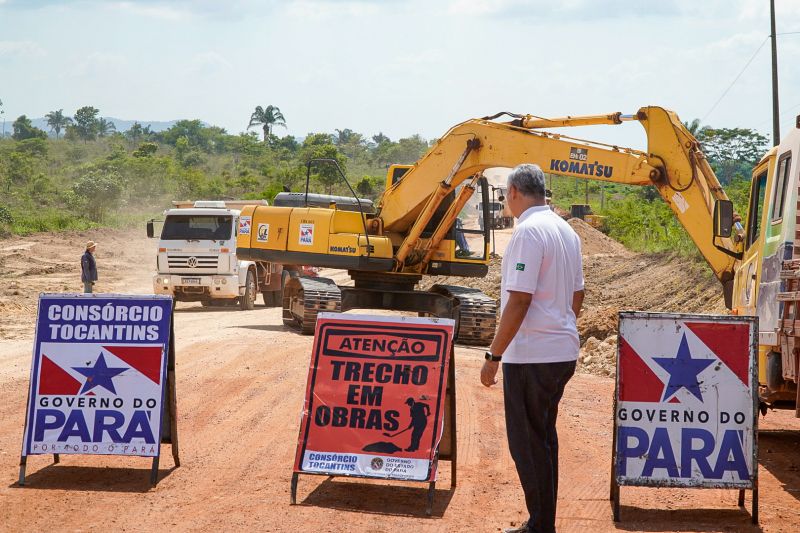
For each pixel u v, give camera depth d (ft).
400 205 59.36
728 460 19.72
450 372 21.71
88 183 202.80
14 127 599.57
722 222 31.30
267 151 558.97
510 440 17.31
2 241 143.33
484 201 60.85
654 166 45.70
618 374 19.89
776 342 24.94
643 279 86.99
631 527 19.26
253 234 60.85
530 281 16.57
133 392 22.00
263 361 42.96
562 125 50.78
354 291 60.80
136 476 22.67
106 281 104.53
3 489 21.18
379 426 20.76
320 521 19.11
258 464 24.07
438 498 21.39
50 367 22.02
